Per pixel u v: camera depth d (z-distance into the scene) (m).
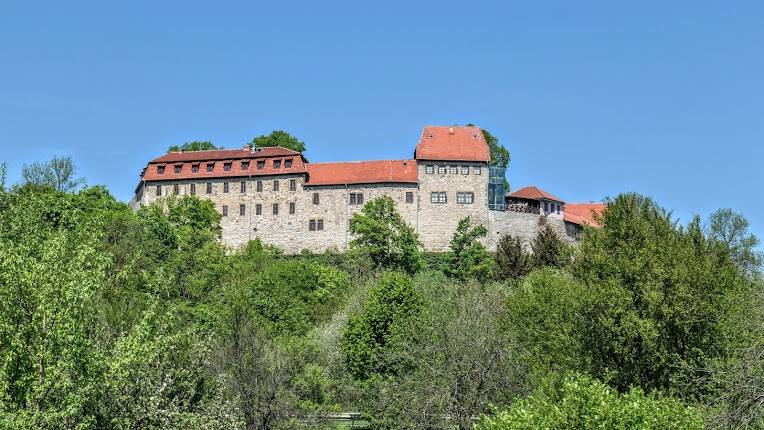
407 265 95.75
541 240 88.69
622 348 32.97
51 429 20.30
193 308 60.91
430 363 35.19
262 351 38.94
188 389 25.52
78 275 22.08
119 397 22.47
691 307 32.41
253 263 91.06
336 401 43.06
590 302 33.62
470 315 39.88
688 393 31.41
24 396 20.45
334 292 82.38
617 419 22.27
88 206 94.75
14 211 31.62
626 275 34.00
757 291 38.69
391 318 51.38
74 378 21.16
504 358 34.56
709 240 37.38
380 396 36.16
